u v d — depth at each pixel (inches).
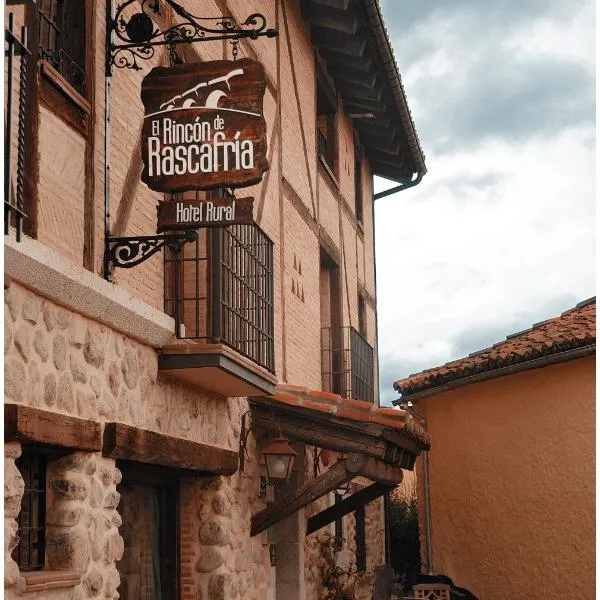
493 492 475.8
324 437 332.8
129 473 265.6
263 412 339.0
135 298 235.0
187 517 298.8
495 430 477.1
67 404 205.6
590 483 420.2
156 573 285.0
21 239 180.7
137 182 256.7
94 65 233.9
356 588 489.4
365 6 445.7
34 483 205.2
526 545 453.4
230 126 230.8
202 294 289.0
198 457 277.1
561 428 437.1
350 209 569.3
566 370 436.1
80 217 223.6
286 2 442.3
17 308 186.2
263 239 318.3
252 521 334.6
